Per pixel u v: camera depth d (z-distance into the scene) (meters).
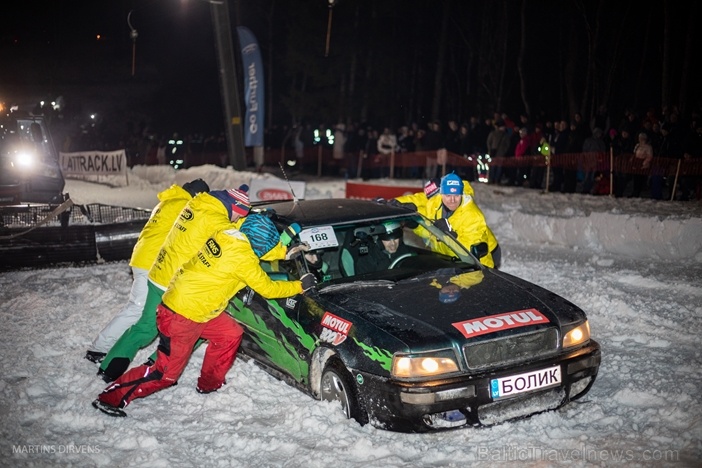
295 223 5.36
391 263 5.84
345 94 29.06
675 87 24.81
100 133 31.20
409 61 32.44
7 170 12.65
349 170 20.81
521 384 4.39
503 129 16.05
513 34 28.33
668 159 12.29
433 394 4.22
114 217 10.21
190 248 5.08
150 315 5.43
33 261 9.15
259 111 16.16
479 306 4.71
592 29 24.34
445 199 6.09
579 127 14.20
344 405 4.73
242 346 5.80
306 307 5.04
